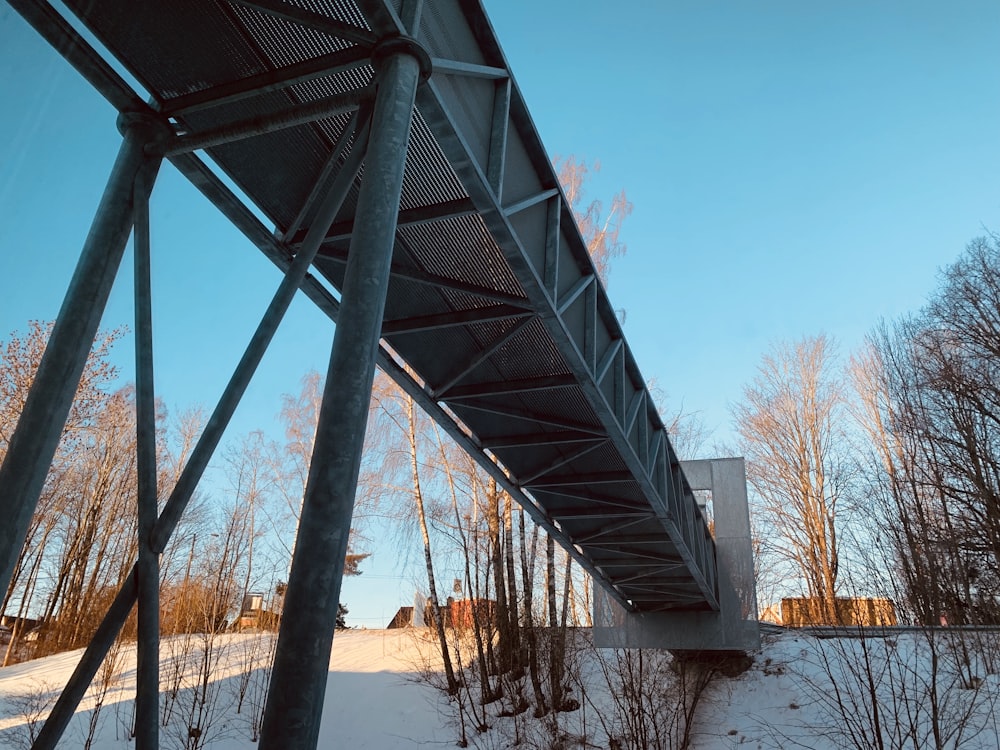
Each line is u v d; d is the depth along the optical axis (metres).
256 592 26.92
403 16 5.06
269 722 3.15
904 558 16.05
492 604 23.58
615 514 13.34
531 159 8.05
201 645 24.48
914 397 23.78
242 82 5.62
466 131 6.34
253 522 27.84
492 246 7.74
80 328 4.53
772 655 20.14
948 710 15.25
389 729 20.48
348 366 3.74
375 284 3.99
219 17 5.32
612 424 9.83
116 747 17.73
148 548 4.60
